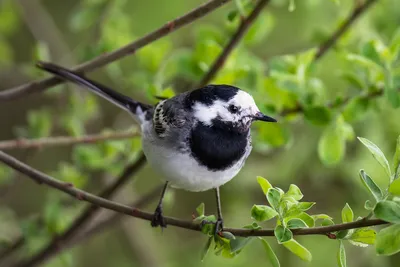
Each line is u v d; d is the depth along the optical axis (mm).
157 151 9078
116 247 15914
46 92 12359
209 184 9172
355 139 13023
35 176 8867
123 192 14766
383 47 10195
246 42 11039
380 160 6734
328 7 13125
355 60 9844
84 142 11039
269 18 11219
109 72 12516
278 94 10625
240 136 9156
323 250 13562
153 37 9352
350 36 11641
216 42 11305
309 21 13578
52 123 13195
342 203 13945
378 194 6617
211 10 8961
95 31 12453
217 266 13539
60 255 11570
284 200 7020
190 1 14656
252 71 10750
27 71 12703
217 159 8945
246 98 9180
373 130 12656
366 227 6934
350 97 10484
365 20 12102
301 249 7309
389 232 6379
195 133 8906
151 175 16656
